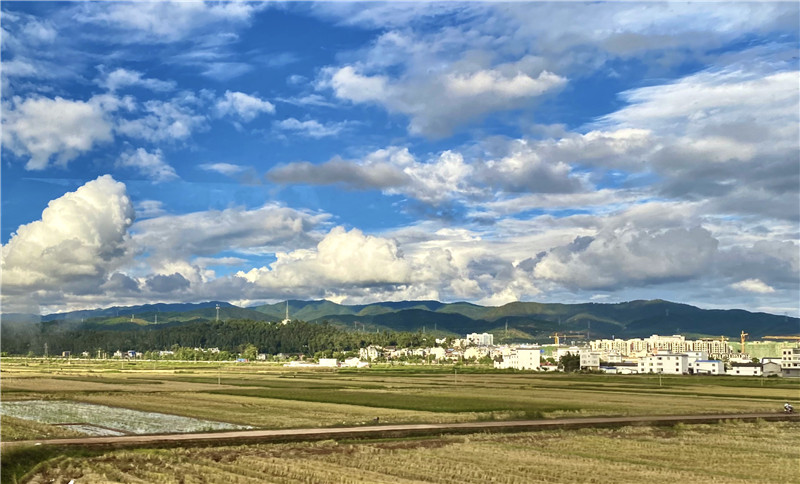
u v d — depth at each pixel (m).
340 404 126.25
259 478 55.56
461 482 55.34
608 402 133.62
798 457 70.25
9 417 97.44
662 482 56.16
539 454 69.94
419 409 116.06
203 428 90.62
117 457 64.06
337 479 55.25
